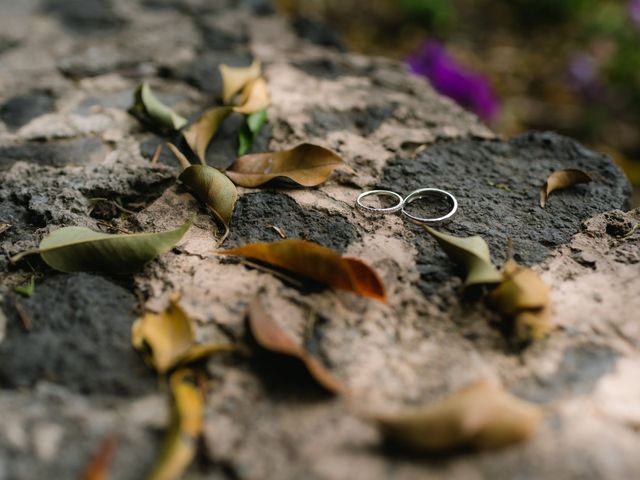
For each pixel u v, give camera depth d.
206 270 0.27
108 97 0.39
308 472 0.21
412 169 0.33
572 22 0.88
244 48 0.46
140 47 0.46
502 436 0.21
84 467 0.21
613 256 0.28
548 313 0.25
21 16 0.50
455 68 0.59
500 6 0.92
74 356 0.24
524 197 0.32
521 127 0.72
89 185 0.32
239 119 0.37
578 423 0.22
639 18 0.75
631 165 0.67
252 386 0.23
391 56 0.79
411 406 0.23
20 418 0.22
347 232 0.29
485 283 0.25
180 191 0.32
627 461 0.21
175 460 0.21
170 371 0.24
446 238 0.26
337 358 0.24
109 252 0.27
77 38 0.47
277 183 0.32
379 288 0.25
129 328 0.25
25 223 0.30
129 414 0.23
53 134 0.36
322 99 0.39
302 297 0.26
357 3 0.88
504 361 0.24
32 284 0.27
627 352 0.24
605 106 0.74
